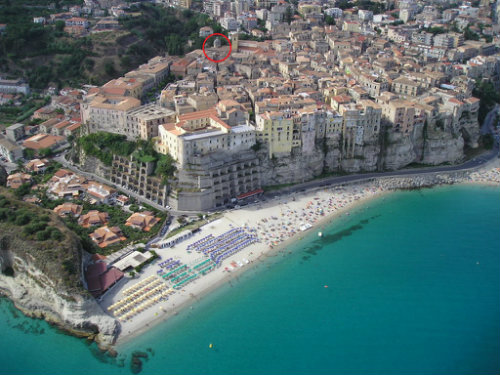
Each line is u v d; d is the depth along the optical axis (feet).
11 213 536.42
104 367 440.04
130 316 489.67
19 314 491.72
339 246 624.18
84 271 523.70
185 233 614.75
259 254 598.75
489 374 446.19
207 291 532.73
